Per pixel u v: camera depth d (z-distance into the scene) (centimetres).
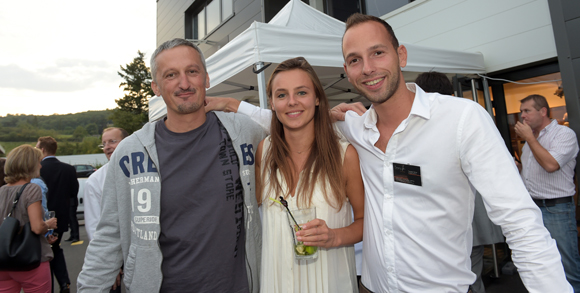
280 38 239
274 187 125
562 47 262
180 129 128
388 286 107
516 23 357
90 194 207
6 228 205
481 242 167
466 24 399
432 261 100
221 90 367
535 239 79
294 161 133
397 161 104
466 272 103
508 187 85
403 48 110
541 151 220
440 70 326
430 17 435
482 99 369
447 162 96
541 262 77
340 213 124
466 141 92
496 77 386
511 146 380
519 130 229
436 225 100
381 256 109
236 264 127
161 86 121
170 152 124
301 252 108
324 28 346
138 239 118
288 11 342
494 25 375
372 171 113
